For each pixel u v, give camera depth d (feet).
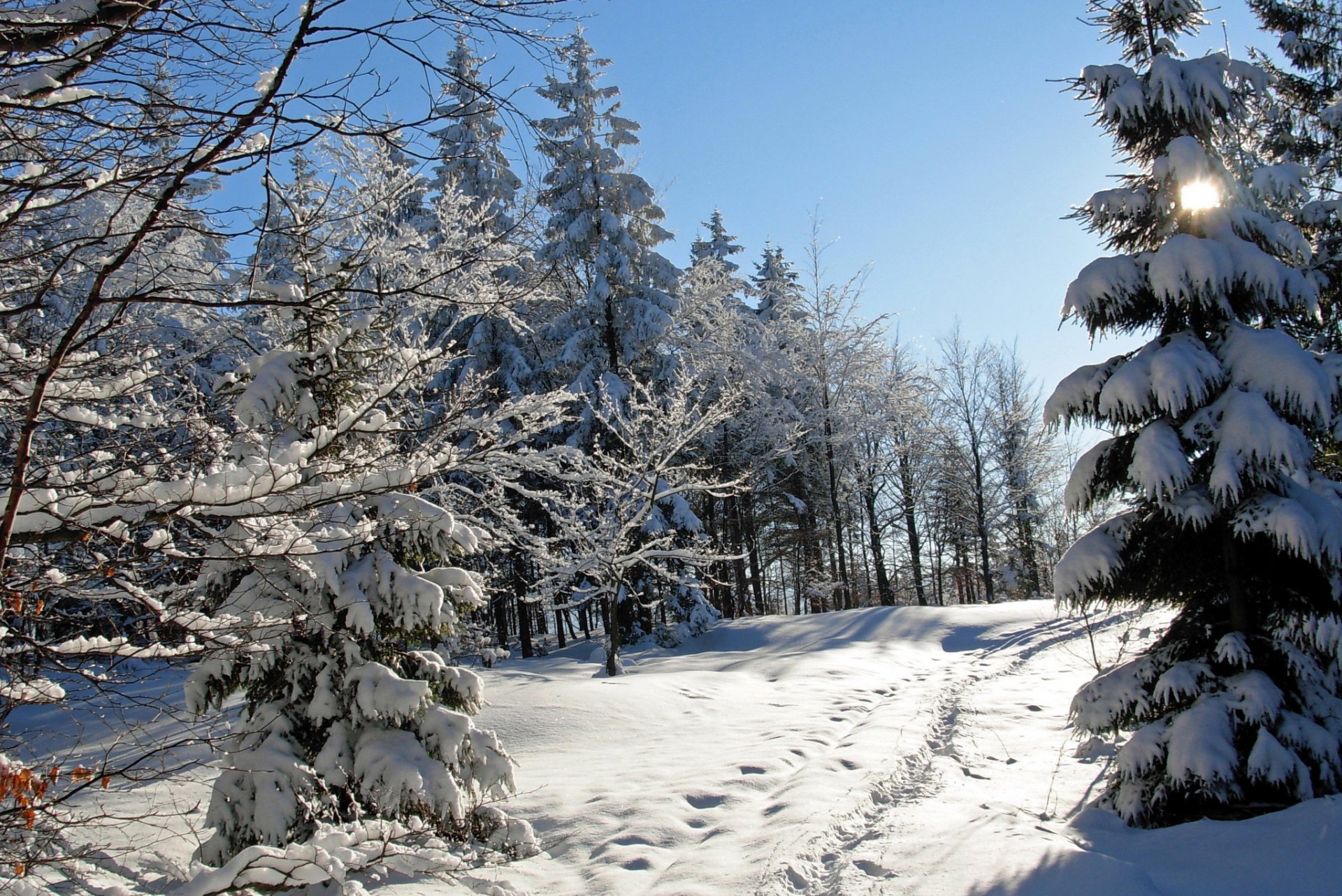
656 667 53.93
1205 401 18.86
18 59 9.12
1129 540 19.89
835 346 84.99
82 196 8.64
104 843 14.49
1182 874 14.58
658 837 18.45
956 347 105.09
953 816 18.26
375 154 22.71
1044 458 104.37
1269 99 20.30
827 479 93.20
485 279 22.99
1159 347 19.58
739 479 52.39
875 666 46.96
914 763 24.79
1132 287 19.31
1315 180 35.29
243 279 13.76
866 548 121.60
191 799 20.13
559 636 90.99
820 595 91.04
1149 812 17.93
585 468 51.01
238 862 11.03
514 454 27.12
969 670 45.39
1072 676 39.17
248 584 16.94
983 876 14.16
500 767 18.33
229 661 15.99
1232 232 19.19
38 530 9.15
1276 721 17.30
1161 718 18.93
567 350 64.95
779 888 14.99
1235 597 19.01
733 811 20.18
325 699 17.52
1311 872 13.58
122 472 9.75
